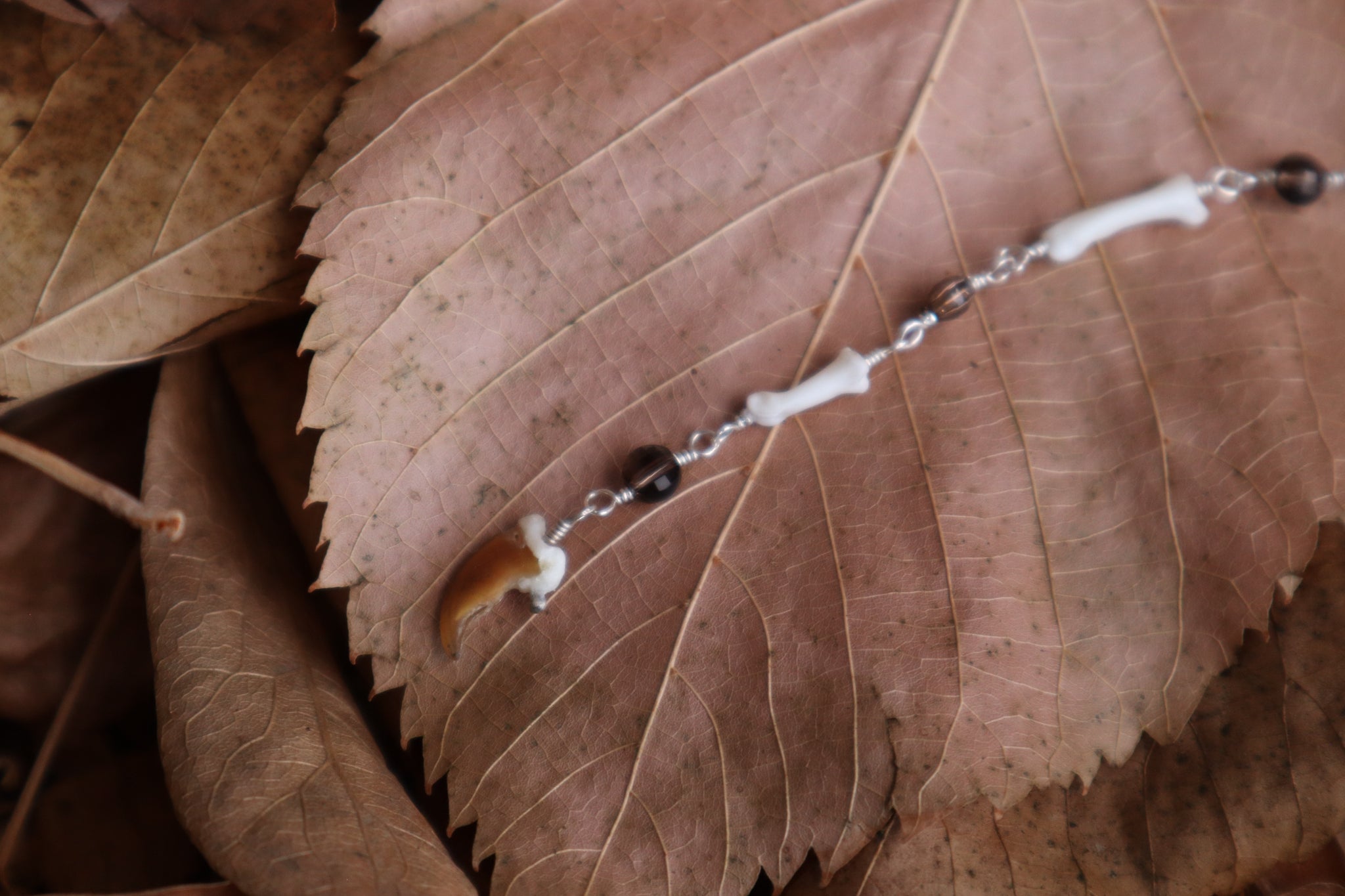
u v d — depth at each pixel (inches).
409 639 20.2
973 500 20.4
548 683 20.2
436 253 20.3
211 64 20.2
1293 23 20.6
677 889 20.1
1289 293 20.6
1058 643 20.3
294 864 19.2
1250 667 20.3
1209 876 20.1
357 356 20.2
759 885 20.3
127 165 20.2
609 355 20.5
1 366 20.1
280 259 20.3
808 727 20.2
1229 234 20.7
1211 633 20.3
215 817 19.3
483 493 20.3
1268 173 20.7
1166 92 20.8
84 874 20.1
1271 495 20.4
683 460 20.4
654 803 20.1
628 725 20.2
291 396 20.7
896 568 20.4
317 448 20.3
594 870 20.1
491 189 20.3
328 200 20.1
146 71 20.2
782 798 20.2
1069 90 20.8
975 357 20.6
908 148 20.7
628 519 20.4
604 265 20.5
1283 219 20.7
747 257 20.6
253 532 20.3
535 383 20.4
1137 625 20.3
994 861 20.1
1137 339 20.6
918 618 20.3
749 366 20.6
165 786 20.3
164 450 20.2
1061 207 20.8
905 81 20.7
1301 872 20.1
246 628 19.9
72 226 20.2
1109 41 20.7
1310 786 20.1
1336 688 20.2
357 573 20.2
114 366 20.3
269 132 20.3
